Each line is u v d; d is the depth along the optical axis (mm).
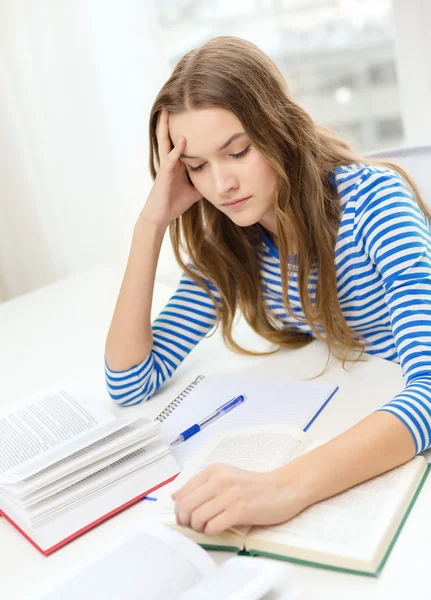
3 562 849
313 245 1151
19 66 2248
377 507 767
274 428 956
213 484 786
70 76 2236
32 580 803
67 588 716
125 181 2303
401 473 825
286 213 1102
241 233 1257
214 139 1031
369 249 1102
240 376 1178
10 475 889
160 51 2188
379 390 1043
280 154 1076
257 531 767
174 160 1137
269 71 1080
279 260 1249
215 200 1085
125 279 1199
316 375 1140
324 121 2525
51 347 1488
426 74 1987
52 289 1837
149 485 925
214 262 1278
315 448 848
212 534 755
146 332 1192
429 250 1058
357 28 2375
